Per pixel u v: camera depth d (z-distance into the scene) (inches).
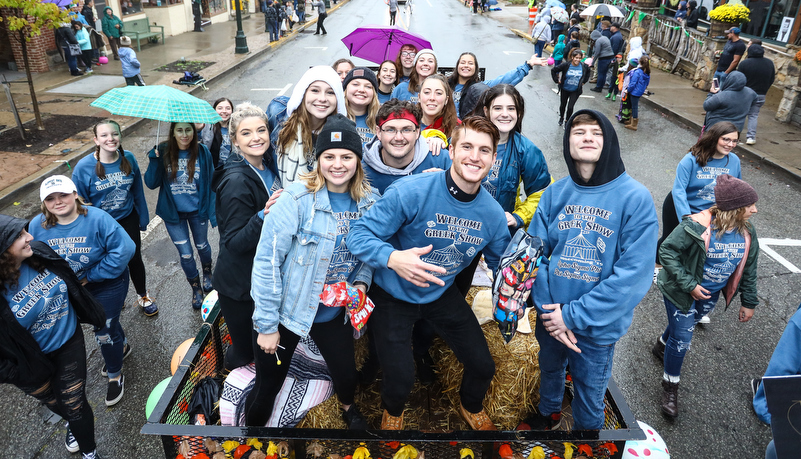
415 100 215.0
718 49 541.3
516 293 99.2
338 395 114.2
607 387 108.9
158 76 581.0
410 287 103.5
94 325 129.4
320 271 98.9
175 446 98.8
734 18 533.3
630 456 119.6
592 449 97.4
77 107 451.5
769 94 519.8
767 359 184.5
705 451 147.8
